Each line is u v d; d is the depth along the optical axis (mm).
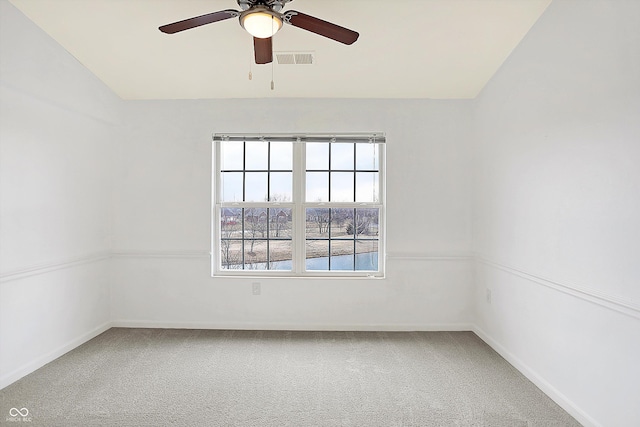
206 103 3676
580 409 2137
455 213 3643
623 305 1827
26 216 2693
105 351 3109
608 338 1938
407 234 3645
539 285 2539
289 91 3535
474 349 3186
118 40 2799
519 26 2604
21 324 2648
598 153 1995
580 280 2129
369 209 3785
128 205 3682
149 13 2521
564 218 2268
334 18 2570
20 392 2426
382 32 2705
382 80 3338
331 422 2117
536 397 2408
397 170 3646
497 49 2865
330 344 3285
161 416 2162
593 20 2023
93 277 3447
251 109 3676
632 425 1799
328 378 2648
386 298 3645
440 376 2688
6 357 2531
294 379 2631
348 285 3643
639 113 1743
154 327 3684
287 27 2654
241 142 3760
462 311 3648
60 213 3029
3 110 2500
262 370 2771
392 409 2252
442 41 2793
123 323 3699
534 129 2578
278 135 3701
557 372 2348
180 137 3672
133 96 3598
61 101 2869
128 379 2615
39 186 2812
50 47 2754
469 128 3637
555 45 2352
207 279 3670
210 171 3676
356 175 3762
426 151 3643
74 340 3186
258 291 3656
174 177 3674
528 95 2652
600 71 1975
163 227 3674
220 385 2539
